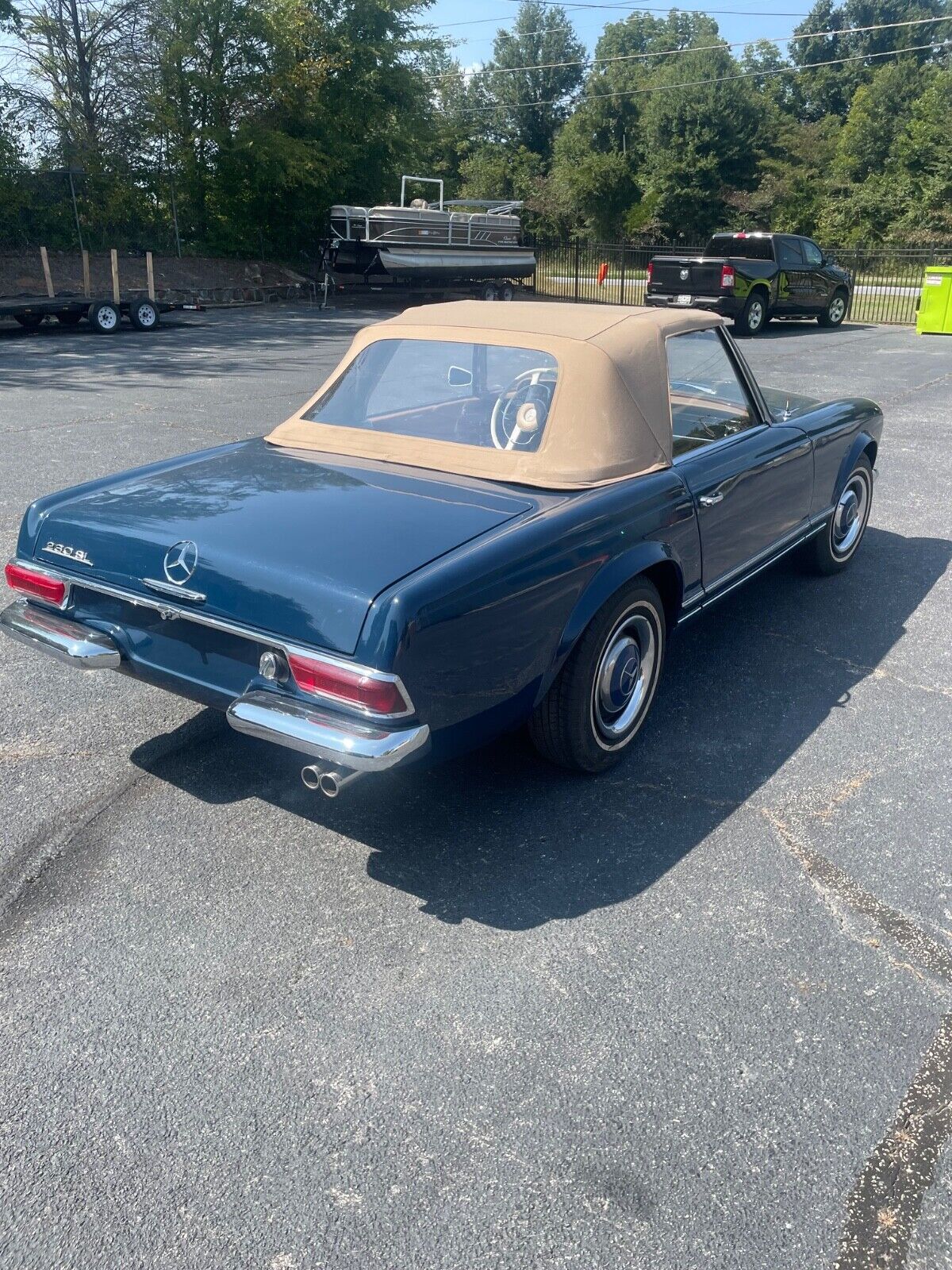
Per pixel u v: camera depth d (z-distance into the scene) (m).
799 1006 2.59
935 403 11.73
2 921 2.86
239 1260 1.92
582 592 3.18
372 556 2.79
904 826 3.39
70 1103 2.27
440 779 3.65
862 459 5.59
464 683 2.82
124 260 26.28
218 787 3.56
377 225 24.22
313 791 3.55
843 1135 2.22
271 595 2.73
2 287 22.69
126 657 3.19
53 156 25.94
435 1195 2.06
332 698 2.66
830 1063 2.42
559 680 3.34
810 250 21.44
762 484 4.31
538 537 2.99
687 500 3.68
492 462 3.43
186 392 11.84
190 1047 2.43
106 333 19.41
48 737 3.88
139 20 26.38
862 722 4.11
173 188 27.73
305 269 30.45
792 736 3.99
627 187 49.38
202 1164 2.12
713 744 3.92
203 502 3.22
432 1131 2.21
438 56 31.73
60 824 3.32
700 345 4.09
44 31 25.47
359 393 3.85
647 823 3.39
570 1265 1.92
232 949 2.76
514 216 26.86
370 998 2.59
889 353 16.83
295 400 11.34
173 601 2.96
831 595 5.56
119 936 2.81
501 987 2.64
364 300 28.09
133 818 3.36
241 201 29.17
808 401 5.32
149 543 3.01
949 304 20.02
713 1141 2.20
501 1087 2.33
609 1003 2.59
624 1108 2.28
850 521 5.78
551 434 3.40
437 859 3.18
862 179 54.34
